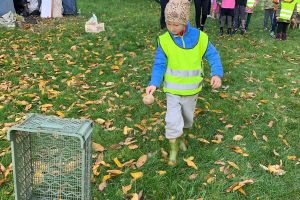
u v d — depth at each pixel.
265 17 10.99
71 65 6.95
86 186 3.01
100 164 3.97
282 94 5.97
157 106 5.35
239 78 6.53
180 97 3.86
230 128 4.80
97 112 5.14
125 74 6.55
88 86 6.01
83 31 9.23
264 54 8.18
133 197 3.45
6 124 4.78
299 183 3.79
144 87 6.04
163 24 9.83
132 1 14.62
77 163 3.09
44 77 6.38
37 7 11.65
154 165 4.00
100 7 13.15
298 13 11.20
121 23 10.34
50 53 7.62
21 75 6.45
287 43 9.43
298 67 7.41
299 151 4.36
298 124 4.97
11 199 3.46
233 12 9.88
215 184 3.69
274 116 5.15
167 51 3.76
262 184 3.74
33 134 3.02
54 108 5.29
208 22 11.65
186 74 3.79
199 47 3.77
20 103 5.33
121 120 4.96
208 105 5.38
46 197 3.12
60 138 3.05
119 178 3.79
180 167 3.96
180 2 3.57
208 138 4.56
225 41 9.21
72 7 11.77
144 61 7.24
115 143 4.42
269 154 4.29
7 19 9.87
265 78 6.63
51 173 3.12
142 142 4.42
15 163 2.82
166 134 3.88
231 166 4.01
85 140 2.71
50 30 9.41
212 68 3.77
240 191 3.60
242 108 5.35
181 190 3.63
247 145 4.43
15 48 7.84
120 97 5.64
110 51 7.81
